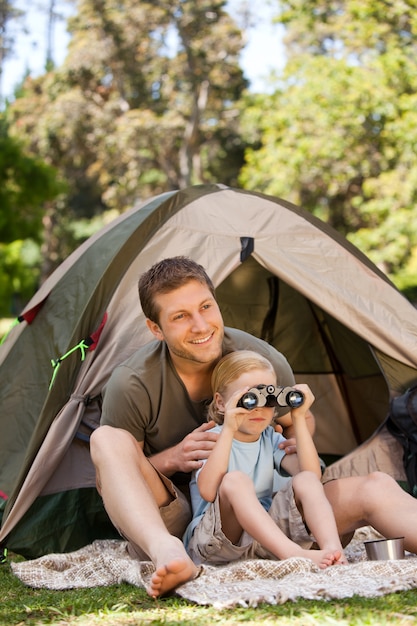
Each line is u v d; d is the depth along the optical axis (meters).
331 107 17.44
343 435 5.08
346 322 3.95
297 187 18.72
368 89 16.94
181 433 3.20
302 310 4.97
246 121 25.33
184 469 3.02
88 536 3.59
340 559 2.58
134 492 2.67
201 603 2.30
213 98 27.34
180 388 3.14
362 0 17.52
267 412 2.97
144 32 26.72
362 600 2.23
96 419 3.61
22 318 4.20
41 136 27.50
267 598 2.24
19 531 3.48
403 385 3.93
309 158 17.84
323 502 2.72
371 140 17.50
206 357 3.02
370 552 2.68
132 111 26.42
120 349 3.61
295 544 2.62
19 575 2.90
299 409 2.95
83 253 4.26
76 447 3.65
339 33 18.95
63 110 26.95
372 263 4.22
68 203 31.34
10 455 3.82
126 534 2.70
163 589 2.43
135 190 28.11
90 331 3.67
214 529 2.74
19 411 3.91
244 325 5.04
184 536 2.94
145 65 27.03
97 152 27.98
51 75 28.42
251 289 4.96
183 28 26.45
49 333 3.99
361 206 18.02
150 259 3.83
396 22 17.56
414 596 2.28
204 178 28.70
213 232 3.97
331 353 5.02
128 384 3.12
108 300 3.71
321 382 5.08
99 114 26.91
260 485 2.96
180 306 2.96
